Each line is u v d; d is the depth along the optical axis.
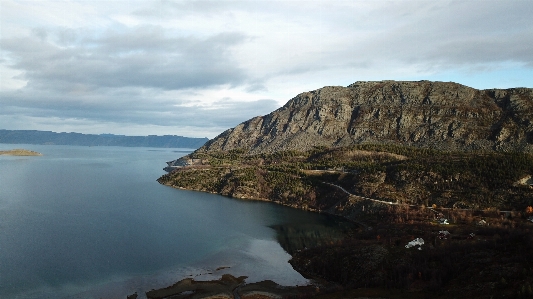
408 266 100.75
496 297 75.12
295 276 112.06
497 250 98.12
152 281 101.88
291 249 137.38
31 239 130.12
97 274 103.50
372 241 128.38
